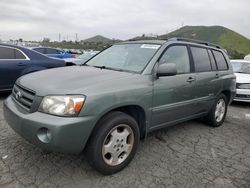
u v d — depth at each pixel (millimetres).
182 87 4250
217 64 5516
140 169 3494
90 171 3344
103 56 4668
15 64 6977
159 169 3533
